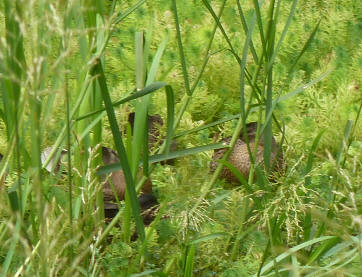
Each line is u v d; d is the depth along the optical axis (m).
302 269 5.03
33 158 4.22
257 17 5.51
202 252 5.76
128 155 5.55
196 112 8.23
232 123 7.88
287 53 9.21
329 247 5.13
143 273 4.93
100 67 4.84
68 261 5.04
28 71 3.85
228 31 9.20
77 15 5.29
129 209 5.61
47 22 3.90
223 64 8.62
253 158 5.89
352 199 4.64
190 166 6.09
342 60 8.81
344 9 9.84
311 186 6.01
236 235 5.89
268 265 5.07
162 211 5.28
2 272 4.48
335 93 8.73
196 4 9.84
